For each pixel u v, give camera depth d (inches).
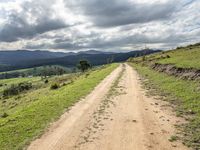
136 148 636.7
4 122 1003.3
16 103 2305.6
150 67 3206.2
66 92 1686.8
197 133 717.3
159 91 1470.2
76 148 662.5
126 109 1072.2
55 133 796.6
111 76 2701.8
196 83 1402.6
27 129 855.1
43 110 1136.2
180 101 1143.0
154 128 787.4
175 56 3398.1
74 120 940.0
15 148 688.4
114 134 753.6
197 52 3179.1
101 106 1163.9
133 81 2089.1
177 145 641.0
